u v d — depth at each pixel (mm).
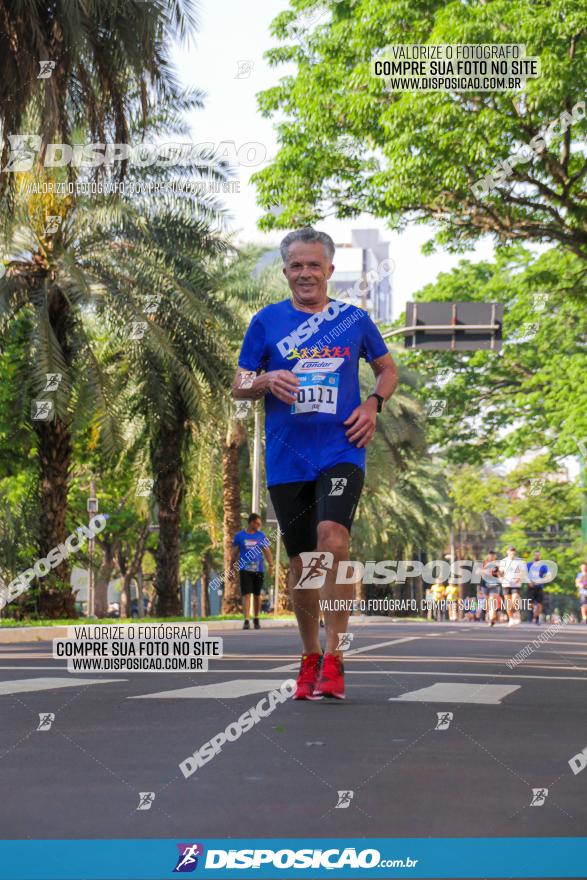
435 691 7379
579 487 44938
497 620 37438
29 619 23141
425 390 42000
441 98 19000
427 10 19922
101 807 3361
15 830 3064
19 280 23188
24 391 24703
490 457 42094
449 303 22328
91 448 31516
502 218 20844
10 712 5977
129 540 55375
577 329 38531
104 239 24062
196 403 25750
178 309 25062
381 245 147625
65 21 17062
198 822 3158
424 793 3617
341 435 6527
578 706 6680
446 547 60375
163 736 4973
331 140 21406
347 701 6559
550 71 18141
